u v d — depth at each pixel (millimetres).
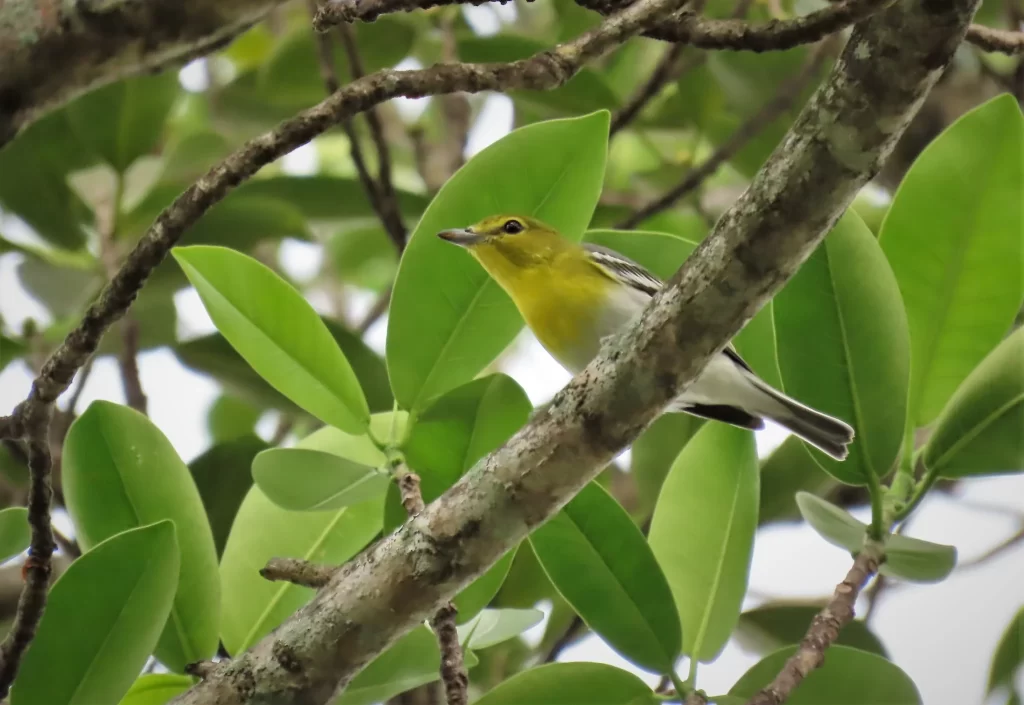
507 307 6520
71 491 6281
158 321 10477
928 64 3918
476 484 4836
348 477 6227
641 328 4605
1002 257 6527
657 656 6180
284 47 10242
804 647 5633
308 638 4859
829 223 4305
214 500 8781
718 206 11977
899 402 6340
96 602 5473
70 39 4766
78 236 9945
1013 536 7793
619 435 4703
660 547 6750
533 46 9305
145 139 9789
